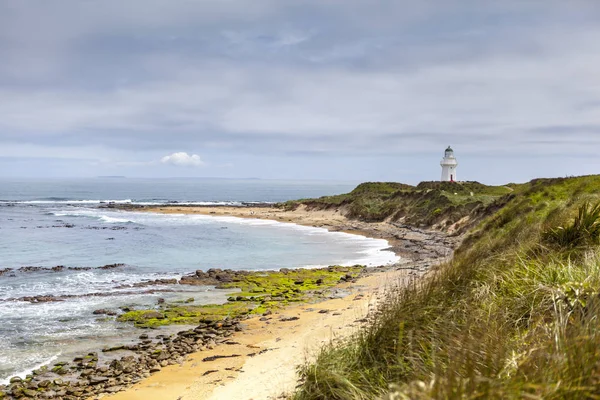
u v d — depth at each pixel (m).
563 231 8.36
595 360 2.95
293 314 16.50
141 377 11.08
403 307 6.26
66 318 16.78
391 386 3.29
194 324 16.09
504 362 3.52
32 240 40.59
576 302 4.64
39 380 11.19
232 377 10.29
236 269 28.31
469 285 6.88
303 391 5.82
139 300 19.67
